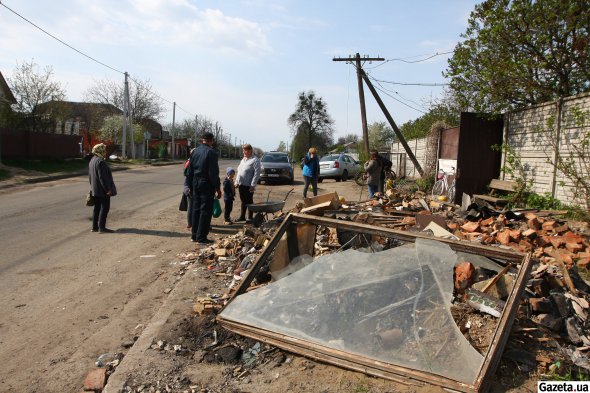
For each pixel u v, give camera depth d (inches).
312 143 2800.2
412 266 160.1
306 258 200.7
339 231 234.1
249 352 148.6
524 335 144.9
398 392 122.7
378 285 156.0
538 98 449.1
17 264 258.5
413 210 373.7
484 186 473.4
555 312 152.0
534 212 327.0
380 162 482.9
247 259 236.5
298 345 143.9
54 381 140.1
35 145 955.3
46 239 320.2
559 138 368.2
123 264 262.7
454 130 538.0
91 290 219.3
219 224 382.3
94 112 1868.8
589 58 393.4
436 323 141.4
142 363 142.8
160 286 225.3
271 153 857.5
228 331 160.2
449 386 120.6
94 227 350.9
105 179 339.9
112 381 133.6
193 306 186.2
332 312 151.4
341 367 135.8
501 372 130.6
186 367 141.3
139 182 753.6
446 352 131.9
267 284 190.9
